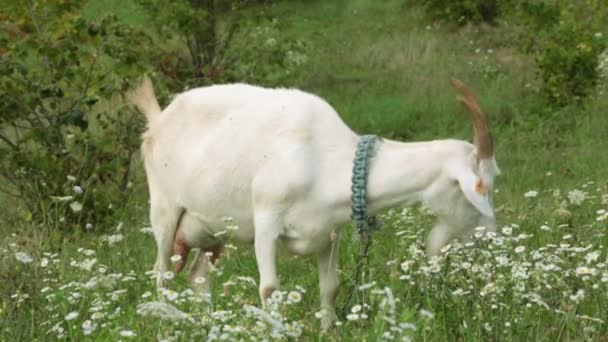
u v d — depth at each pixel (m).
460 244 5.92
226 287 6.02
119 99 9.92
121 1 15.15
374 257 7.52
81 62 9.79
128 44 9.66
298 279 7.47
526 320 5.65
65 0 9.65
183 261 7.11
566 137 13.27
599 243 7.24
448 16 20.08
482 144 5.78
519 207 9.02
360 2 22.08
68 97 9.65
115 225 9.32
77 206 7.83
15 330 5.89
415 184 5.94
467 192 5.72
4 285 6.49
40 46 9.36
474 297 5.84
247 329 5.08
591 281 6.05
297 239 6.25
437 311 5.90
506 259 5.73
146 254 8.29
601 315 5.91
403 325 4.66
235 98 6.63
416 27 20.16
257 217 6.25
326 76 17.52
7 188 10.35
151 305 4.64
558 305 5.93
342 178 6.07
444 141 5.99
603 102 14.34
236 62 13.59
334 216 6.14
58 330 5.67
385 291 4.89
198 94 6.86
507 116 14.59
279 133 6.23
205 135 6.68
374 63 18.28
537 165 11.99
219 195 6.51
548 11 15.17
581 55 14.38
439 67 17.36
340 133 6.22
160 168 6.97
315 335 5.79
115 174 9.93
